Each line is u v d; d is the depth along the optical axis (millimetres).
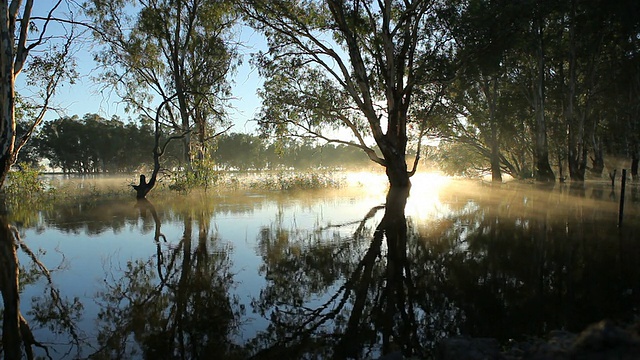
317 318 5934
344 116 24812
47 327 5617
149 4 27172
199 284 7398
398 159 24500
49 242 10852
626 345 3807
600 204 17984
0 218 15586
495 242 10477
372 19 22812
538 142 31219
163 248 10094
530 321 5590
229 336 5344
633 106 33938
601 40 29922
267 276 7867
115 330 5520
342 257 9250
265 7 21688
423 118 27188
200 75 28703
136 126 75625
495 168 34562
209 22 28234
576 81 34875
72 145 71125
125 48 22578
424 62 22031
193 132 28812
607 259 8516
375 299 6676
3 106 14656
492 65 22188
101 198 22828
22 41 15648
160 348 5004
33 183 23859
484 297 6613
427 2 21609
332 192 26453
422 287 7211
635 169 36062
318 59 23297
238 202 20344
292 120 24859
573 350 3945
